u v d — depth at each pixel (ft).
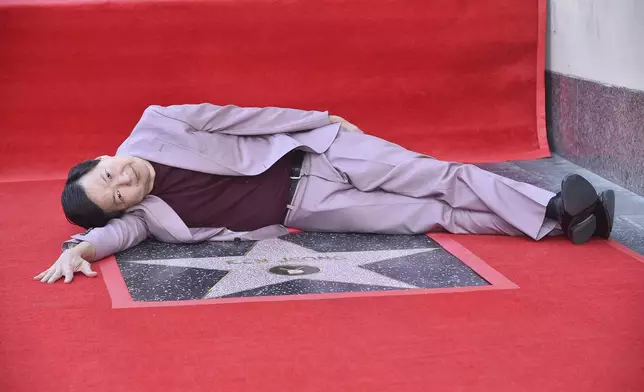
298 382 7.16
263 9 15.62
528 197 10.85
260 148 11.62
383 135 16.17
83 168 10.77
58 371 7.47
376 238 11.46
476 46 16.03
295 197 11.49
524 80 16.28
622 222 11.94
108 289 9.52
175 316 8.66
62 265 9.96
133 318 8.63
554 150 16.56
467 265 10.14
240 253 10.89
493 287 9.31
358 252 10.82
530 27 16.11
